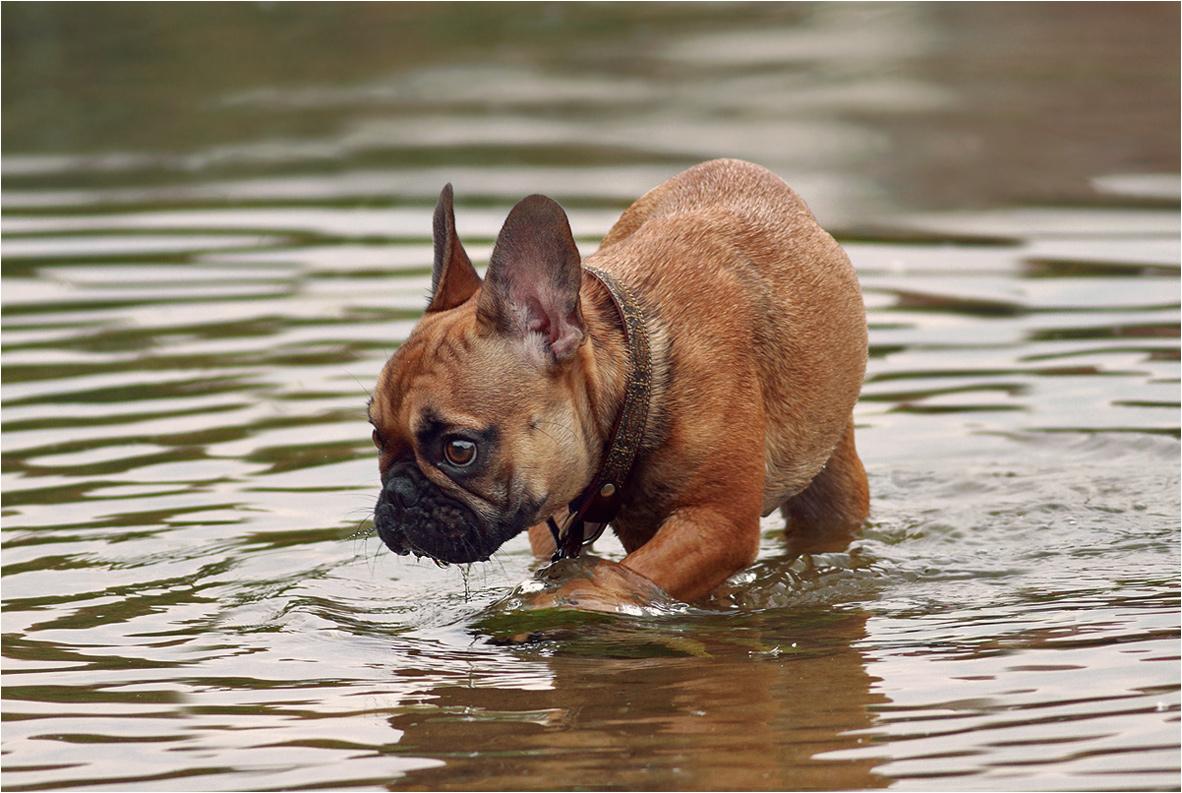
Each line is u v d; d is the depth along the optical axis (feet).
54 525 51.19
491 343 40.81
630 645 40.37
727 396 44.19
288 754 32.30
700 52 179.32
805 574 47.88
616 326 43.50
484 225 97.14
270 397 65.41
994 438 60.75
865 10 207.10
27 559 48.03
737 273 46.60
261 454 58.59
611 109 145.59
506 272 40.40
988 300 79.97
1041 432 61.11
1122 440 59.62
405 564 48.52
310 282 85.15
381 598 45.39
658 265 45.60
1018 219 99.60
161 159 128.98
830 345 48.75
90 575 46.70
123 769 31.68
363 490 54.70
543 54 181.98
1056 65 162.20
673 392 43.52
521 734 33.22
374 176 118.01
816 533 53.16
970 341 72.84
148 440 60.29
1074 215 99.91
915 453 59.62
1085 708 33.53
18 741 33.50
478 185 112.98
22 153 134.21
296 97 157.89
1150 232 93.81
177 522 51.52
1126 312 76.33
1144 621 40.37
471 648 40.40
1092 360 69.21
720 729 33.19
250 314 78.54
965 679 36.09
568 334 40.55
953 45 176.96
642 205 52.08
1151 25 184.65
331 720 34.47
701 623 42.80
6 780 31.30
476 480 40.65
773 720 33.71
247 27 199.21
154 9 207.31
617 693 36.04
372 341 72.90
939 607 43.62
